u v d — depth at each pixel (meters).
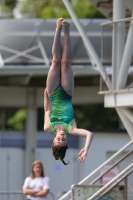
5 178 46.41
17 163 46.81
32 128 47.59
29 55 45.56
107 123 74.69
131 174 28.56
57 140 21.41
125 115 29.09
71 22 44.56
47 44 46.03
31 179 33.28
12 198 45.09
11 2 88.06
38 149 46.91
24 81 46.81
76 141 45.56
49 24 44.00
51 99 21.91
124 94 28.47
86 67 44.66
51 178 45.41
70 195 31.42
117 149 43.41
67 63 21.62
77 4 73.31
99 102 49.16
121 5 29.59
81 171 43.81
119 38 29.30
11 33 44.00
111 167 30.50
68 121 21.56
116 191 27.77
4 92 48.41
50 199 45.06
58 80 21.75
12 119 82.12
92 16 72.19
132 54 28.95
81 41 45.53
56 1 77.69
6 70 44.69
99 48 46.28
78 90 49.41
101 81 30.08
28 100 48.47
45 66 44.22
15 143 47.09
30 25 43.78
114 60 29.23
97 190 28.83
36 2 83.62
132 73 29.20
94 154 43.41
